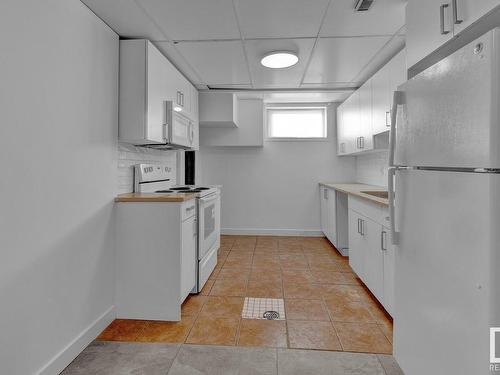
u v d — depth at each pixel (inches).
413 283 52.9
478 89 35.8
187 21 79.2
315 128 187.0
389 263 77.6
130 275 83.1
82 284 69.3
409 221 54.1
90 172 72.2
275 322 80.7
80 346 67.8
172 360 64.9
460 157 39.3
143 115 84.6
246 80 130.3
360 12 75.1
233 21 79.5
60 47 61.4
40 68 56.1
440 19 51.3
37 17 55.2
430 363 47.3
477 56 35.9
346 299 94.7
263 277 114.4
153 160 117.7
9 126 49.7
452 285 41.4
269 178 186.2
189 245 91.1
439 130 44.1
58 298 61.5
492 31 33.8
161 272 82.3
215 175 187.8
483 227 35.4
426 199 48.1
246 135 173.2
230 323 80.4
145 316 82.8
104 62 78.1
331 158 183.3
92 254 73.1
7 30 49.1
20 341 52.4
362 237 100.7
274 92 148.9
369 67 114.1
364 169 167.0
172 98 103.0
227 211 188.1
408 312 55.0
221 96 149.5
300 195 185.3
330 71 118.6
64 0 62.6
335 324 79.5
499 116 33.6
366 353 67.1
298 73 121.3
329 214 158.4
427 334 48.2
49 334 59.0
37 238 55.9
